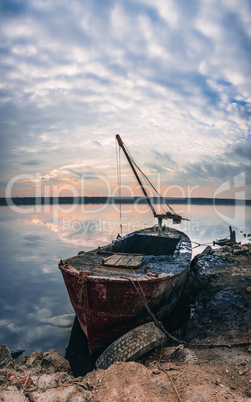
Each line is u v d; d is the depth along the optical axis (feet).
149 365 15.28
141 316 19.76
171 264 24.30
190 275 30.66
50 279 36.88
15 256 50.78
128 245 33.71
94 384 13.60
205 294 26.37
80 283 18.11
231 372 13.84
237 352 16.02
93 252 27.73
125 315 18.93
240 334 18.19
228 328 19.33
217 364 14.84
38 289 32.89
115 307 18.53
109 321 18.85
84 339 21.71
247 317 20.12
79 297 18.65
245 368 14.05
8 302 28.89
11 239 70.08
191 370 14.17
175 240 34.27
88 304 18.25
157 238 35.29
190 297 28.25
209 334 19.31
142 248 35.60
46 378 13.88
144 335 17.07
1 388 12.71
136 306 18.94
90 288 18.10
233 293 23.97
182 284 25.23
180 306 26.96
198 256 34.58
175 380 13.14
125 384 13.11
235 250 35.63
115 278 18.03
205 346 17.38
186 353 16.22
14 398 11.86
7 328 23.16
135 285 18.12
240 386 12.66
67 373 14.57
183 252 28.32
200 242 61.82
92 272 20.17
